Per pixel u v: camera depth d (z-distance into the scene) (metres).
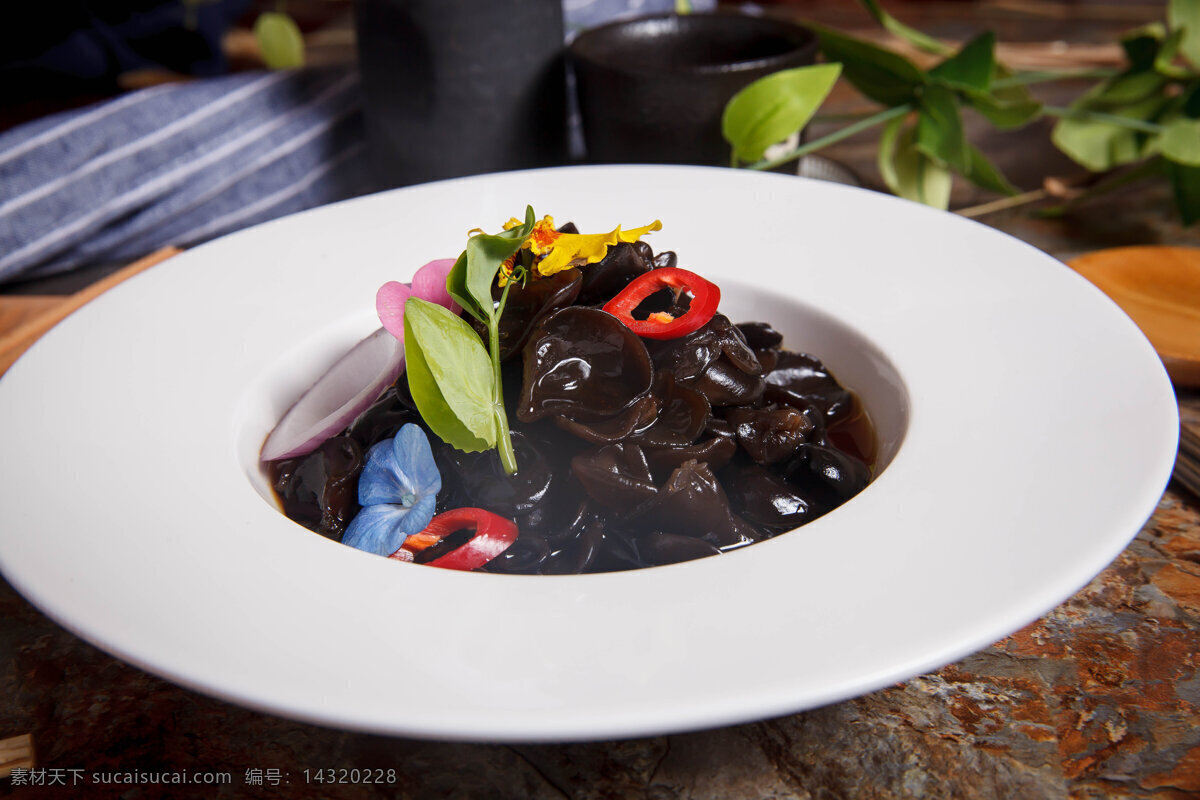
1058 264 0.32
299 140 0.46
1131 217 0.43
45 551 0.24
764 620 0.23
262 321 0.32
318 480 0.29
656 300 0.30
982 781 0.24
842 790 0.24
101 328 0.31
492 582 0.24
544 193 0.37
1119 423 0.27
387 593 0.24
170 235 0.44
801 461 0.29
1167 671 0.26
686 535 0.28
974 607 0.23
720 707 0.21
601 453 0.28
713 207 0.36
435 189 0.37
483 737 0.21
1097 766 0.24
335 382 0.31
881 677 0.22
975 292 0.32
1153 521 0.29
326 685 0.22
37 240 0.42
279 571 0.25
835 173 0.45
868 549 0.24
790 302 0.34
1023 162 0.47
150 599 0.24
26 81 0.52
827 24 0.64
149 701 0.26
